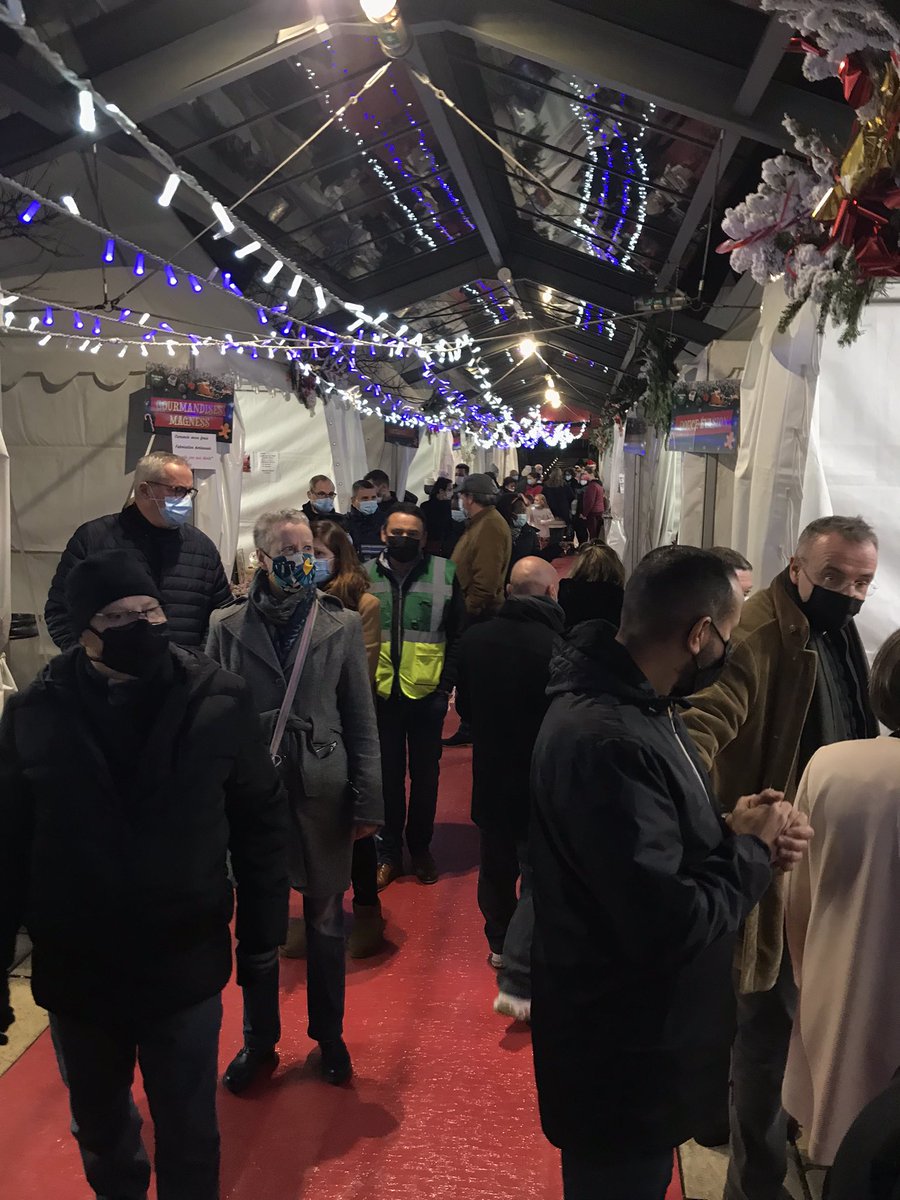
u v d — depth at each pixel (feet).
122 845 6.33
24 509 19.95
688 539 21.39
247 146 19.31
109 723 6.35
